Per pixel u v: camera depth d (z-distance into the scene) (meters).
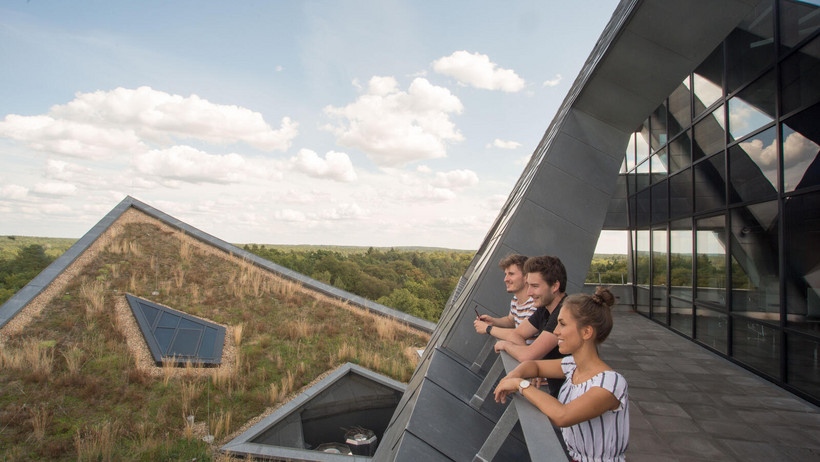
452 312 4.56
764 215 6.57
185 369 8.54
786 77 6.01
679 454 4.02
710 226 8.40
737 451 4.09
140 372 8.01
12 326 8.70
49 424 6.61
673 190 10.37
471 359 3.11
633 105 4.93
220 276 12.67
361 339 11.23
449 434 2.12
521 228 4.21
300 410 8.30
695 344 8.89
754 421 4.79
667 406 5.28
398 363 10.29
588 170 4.75
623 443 1.38
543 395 1.40
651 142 12.02
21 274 64.12
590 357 1.46
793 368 5.84
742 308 7.17
